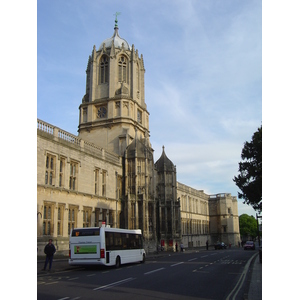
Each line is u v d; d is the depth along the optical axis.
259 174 38.41
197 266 30.58
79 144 43.78
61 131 39.81
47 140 36.38
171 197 67.25
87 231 27.80
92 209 45.34
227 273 24.66
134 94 66.44
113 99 63.44
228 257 45.12
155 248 55.56
